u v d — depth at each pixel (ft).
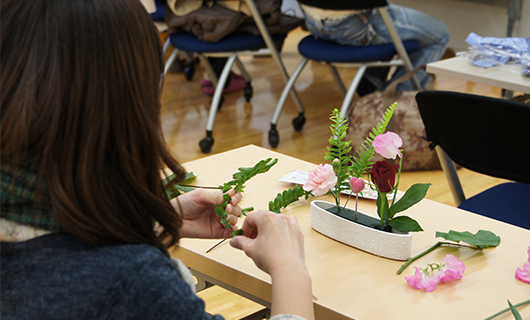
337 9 7.99
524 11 10.77
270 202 3.24
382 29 8.45
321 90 12.37
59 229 1.68
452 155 4.45
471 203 4.61
